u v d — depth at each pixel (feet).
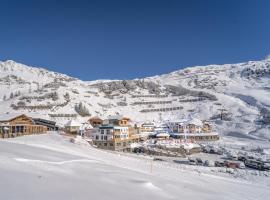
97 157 170.09
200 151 328.90
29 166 90.74
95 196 70.95
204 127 453.17
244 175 199.21
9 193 61.62
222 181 150.41
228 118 576.20
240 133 472.85
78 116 564.30
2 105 597.93
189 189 104.06
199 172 180.65
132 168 147.02
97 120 416.87
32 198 61.11
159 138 397.39
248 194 121.39
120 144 310.65
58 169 95.09
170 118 621.31
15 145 140.15
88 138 321.52
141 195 79.61
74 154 154.61
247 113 604.49
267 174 208.74
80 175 92.58
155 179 110.83
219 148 331.36
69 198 65.87
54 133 306.55
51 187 71.92
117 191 79.25
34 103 589.73
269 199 117.91
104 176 96.07
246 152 314.35
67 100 620.90
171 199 82.12
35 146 155.12
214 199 94.94
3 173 76.33
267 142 404.36
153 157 261.24
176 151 310.65
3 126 249.14
